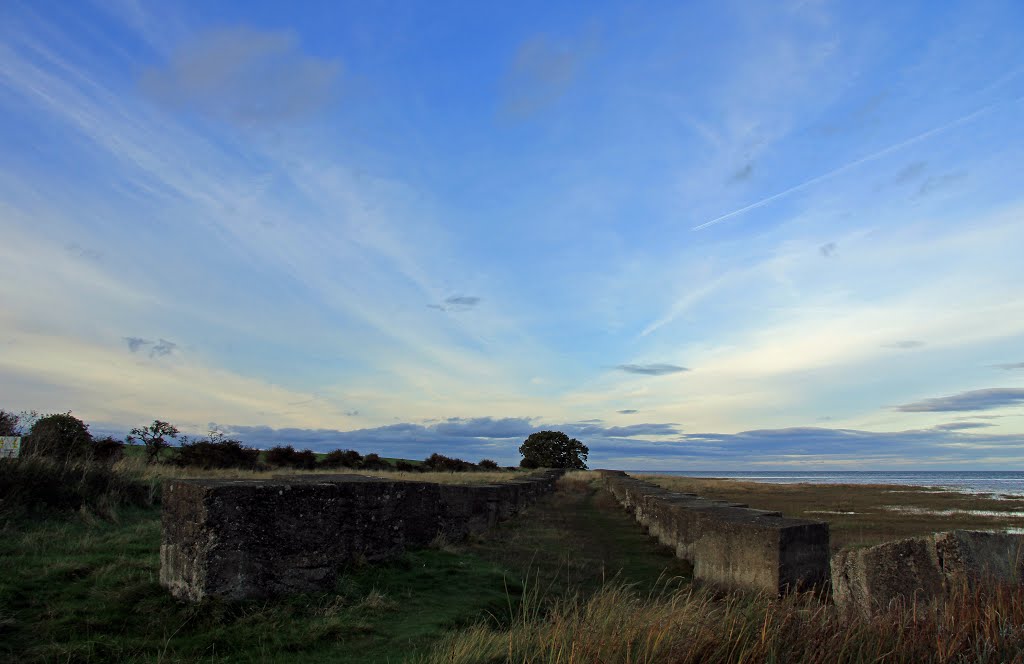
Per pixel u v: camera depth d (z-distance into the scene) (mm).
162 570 7758
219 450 29656
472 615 7988
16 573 7742
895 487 58406
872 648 5008
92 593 7309
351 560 9172
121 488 13539
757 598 6609
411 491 12320
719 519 10586
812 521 10039
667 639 5207
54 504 11719
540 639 5793
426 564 10430
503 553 13211
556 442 91000
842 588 7184
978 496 41594
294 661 6160
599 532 18281
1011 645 4801
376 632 7090
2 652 5820
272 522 7867
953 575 5957
